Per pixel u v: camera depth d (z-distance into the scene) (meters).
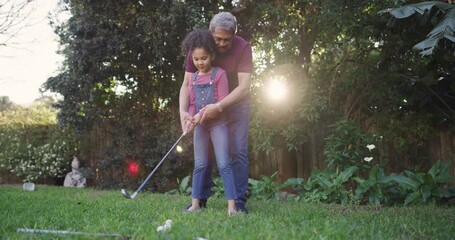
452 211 4.27
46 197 5.06
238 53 3.59
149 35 6.69
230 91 3.72
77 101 7.52
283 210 3.86
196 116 3.45
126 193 3.41
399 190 5.47
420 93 6.39
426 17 4.73
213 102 3.51
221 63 3.63
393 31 5.74
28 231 2.58
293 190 6.92
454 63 5.96
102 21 7.06
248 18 6.88
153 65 7.44
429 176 5.22
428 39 4.28
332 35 6.54
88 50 6.97
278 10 6.45
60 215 3.28
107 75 7.36
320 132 6.79
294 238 2.21
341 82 6.62
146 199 4.86
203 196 3.81
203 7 6.75
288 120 6.43
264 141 6.44
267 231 2.33
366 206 4.83
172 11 6.35
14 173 9.30
